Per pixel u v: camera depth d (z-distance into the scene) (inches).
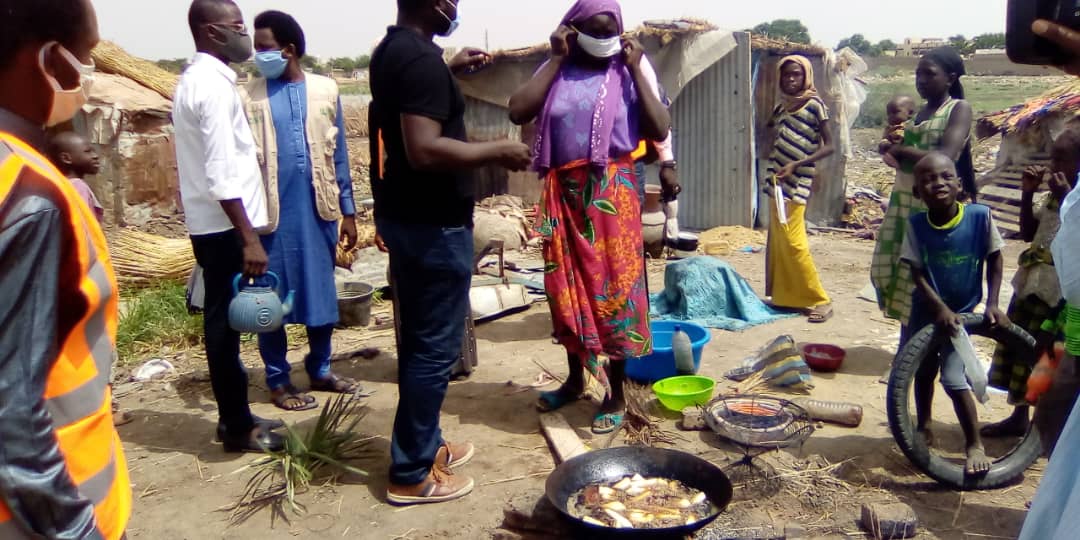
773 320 247.4
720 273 254.5
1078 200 72.6
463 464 156.3
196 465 159.2
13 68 56.6
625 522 121.5
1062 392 104.3
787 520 131.6
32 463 52.6
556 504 122.3
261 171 174.1
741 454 156.1
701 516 124.6
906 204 187.5
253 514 140.0
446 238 128.8
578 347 164.1
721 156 414.3
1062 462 72.2
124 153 361.7
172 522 137.8
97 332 61.6
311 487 148.6
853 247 369.7
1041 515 73.5
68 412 59.1
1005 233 391.5
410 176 126.0
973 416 141.1
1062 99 394.0
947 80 184.5
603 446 161.2
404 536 131.6
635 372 192.7
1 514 53.9
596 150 154.9
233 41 149.7
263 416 181.3
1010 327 143.4
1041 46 66.2
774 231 250.7
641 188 247.8
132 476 154.7
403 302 133.0
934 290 148.1
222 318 154.5
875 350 219.0
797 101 245.6
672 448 160.2
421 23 125.8
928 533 127.4
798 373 189.5
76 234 56.9
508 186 435.2
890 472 148.1
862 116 960.3
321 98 180.4
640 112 160.7
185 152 147.9
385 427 175.2
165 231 379.2
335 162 187.6
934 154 143.7
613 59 160.4
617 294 161.2
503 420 178.1
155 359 221.6
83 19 59.5
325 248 185.3
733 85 404.5
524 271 314.7
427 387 135.3
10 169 53.0
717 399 164.6
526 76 389.4
